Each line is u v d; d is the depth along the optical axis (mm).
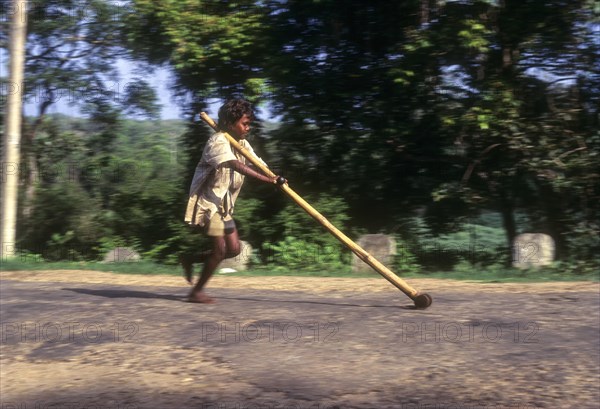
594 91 12344
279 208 12742
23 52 13039
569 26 11883
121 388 3967
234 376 4133
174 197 13398
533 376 4141
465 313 5629
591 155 12062
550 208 12812
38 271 8969
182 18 12523
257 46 12602
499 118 11797
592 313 5660
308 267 11133
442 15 11672
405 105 12555
